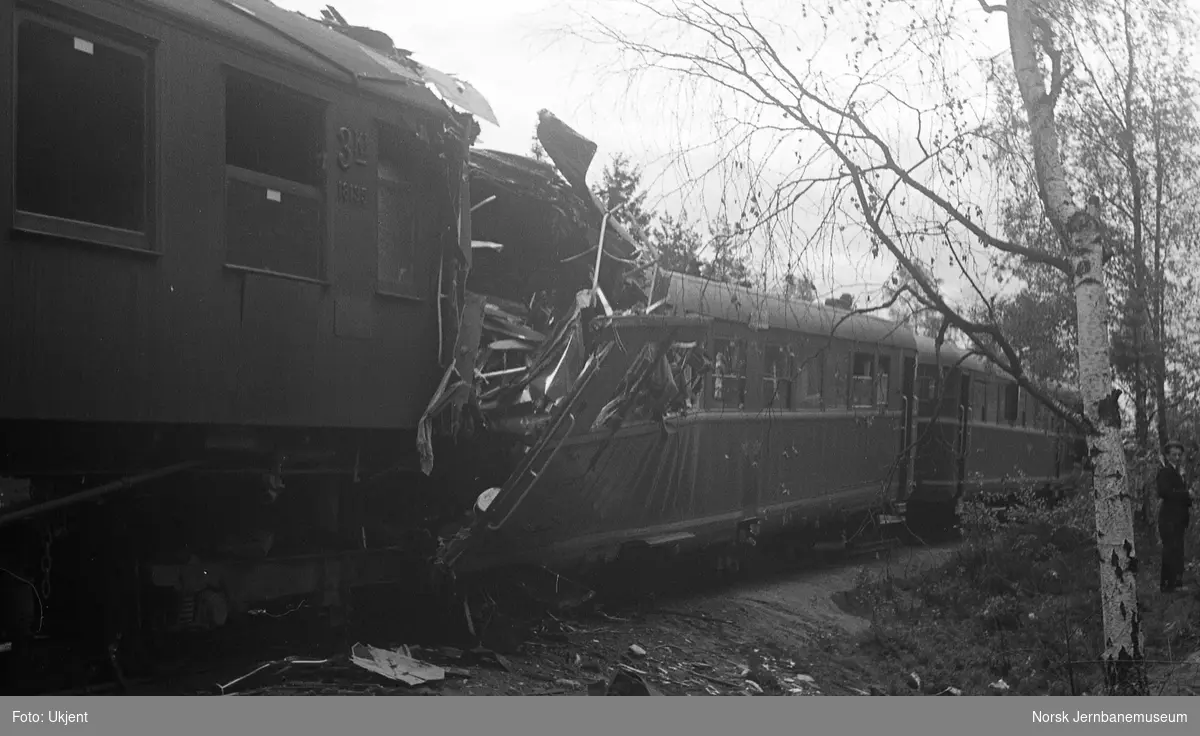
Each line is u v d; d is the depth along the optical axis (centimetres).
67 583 718
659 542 1271
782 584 1581
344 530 919
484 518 961
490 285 1105
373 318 864
